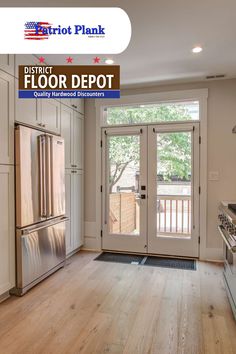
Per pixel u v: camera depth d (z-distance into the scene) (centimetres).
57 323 219
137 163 410
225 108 370
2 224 247
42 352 184
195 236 384
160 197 400
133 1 205
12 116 258
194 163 382
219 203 361
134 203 411
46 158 303
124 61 310
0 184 244
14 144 261
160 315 231
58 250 335
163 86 394
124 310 240
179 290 281
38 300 258
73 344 192
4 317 228
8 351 185
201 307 245
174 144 393
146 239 405
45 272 307
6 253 252
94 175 430
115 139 421
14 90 260
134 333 205
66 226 371
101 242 427
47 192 304
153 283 299
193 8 214
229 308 244
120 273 329
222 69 336
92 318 227
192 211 384
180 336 202
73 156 392
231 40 265
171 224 396
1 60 243
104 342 195
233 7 212
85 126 432
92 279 310
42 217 295
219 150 372
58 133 344
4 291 249
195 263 366
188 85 384
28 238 274
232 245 211
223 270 323
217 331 208
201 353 183
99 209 426
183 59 307
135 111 413
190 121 383
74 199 397
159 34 252
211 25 238
